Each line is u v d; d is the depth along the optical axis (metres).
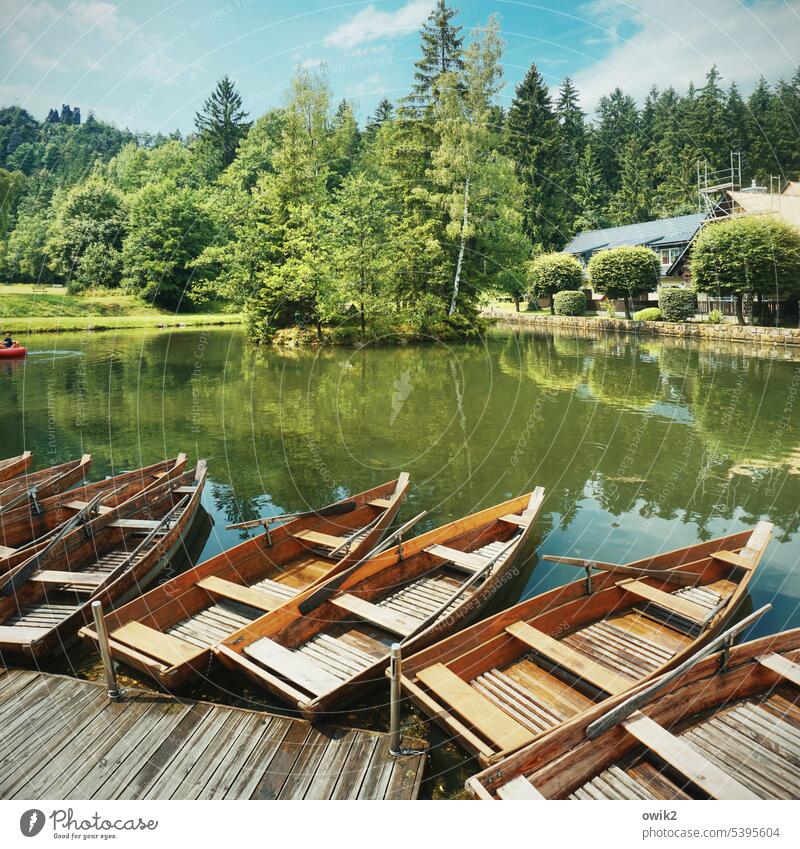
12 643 6.11
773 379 20.92
